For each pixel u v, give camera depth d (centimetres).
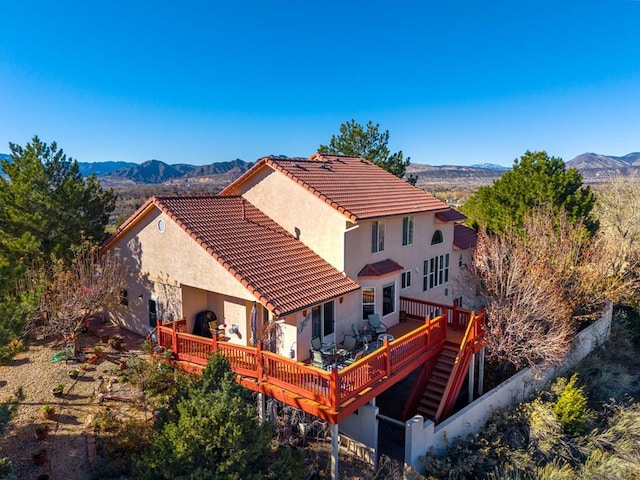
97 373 1716
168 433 1077
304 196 2067
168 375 1592
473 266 2573
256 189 2278
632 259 2942
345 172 2488
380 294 2112
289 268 1847
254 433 1120
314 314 1800
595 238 2805
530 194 3250
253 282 1644
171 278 1950
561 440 1770
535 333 2061
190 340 1650
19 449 1268
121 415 1444
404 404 1919
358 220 1872
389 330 2164
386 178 2672
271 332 1725
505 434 1741
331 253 1992
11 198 2125
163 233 1964
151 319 2100
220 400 1119
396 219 2248
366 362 1477
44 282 1884
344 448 1591
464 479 1460
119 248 2211
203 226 1900
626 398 2220
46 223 2136
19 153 2253
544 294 2120
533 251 2488
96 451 1280
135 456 1180
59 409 1466
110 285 1988
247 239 1945
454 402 1894
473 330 1980
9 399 1459
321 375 1359
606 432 1850
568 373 2364
